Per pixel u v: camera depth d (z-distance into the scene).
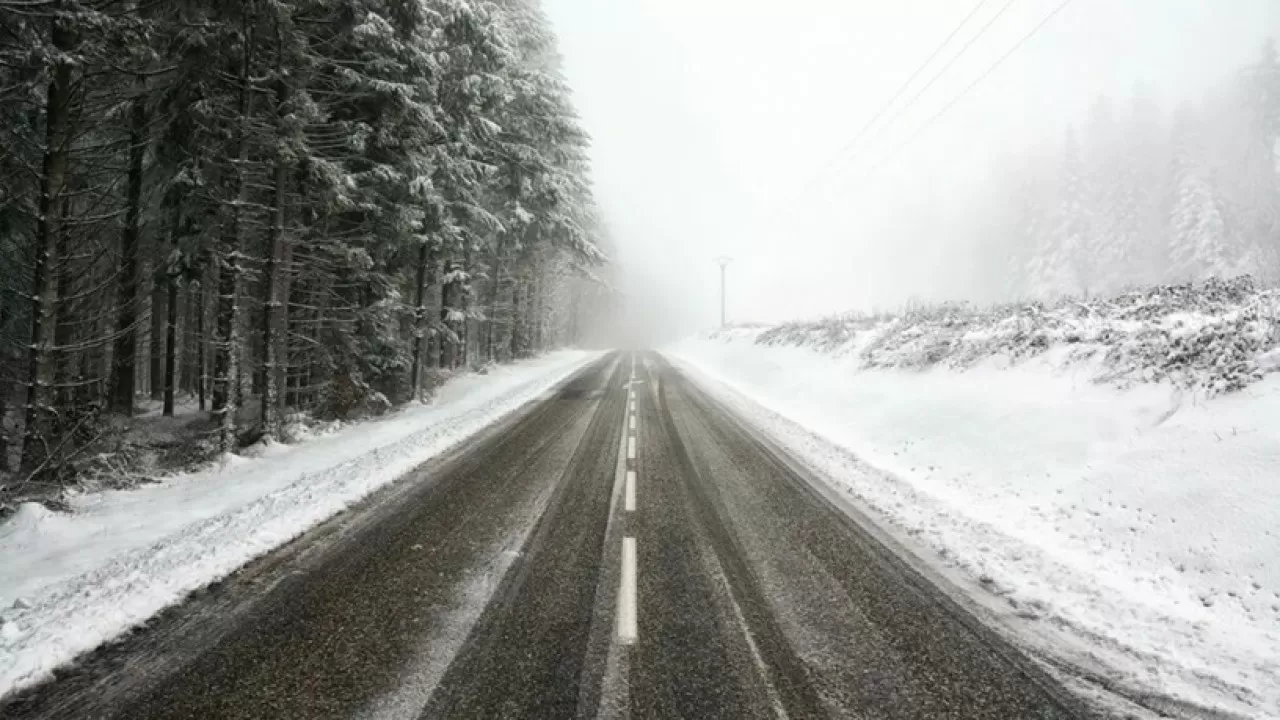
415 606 4.39
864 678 3.56
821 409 14.80
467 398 17.73
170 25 9.63
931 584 4.94
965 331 13.66
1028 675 3.62
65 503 7.28
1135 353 8.57
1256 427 6.02
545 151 24.20
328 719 3.09
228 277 12.34
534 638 3.94
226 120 10.62
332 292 15.27
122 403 15.71
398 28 12.51
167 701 3.24
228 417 10.59
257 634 3.96
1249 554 4.89
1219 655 3.87
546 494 7.46
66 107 8.18
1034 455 7.94
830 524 6.43
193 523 6.62
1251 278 10.73
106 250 11.48
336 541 5.73
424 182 13.98
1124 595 4.73
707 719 3.14
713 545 5.75
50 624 4.06
